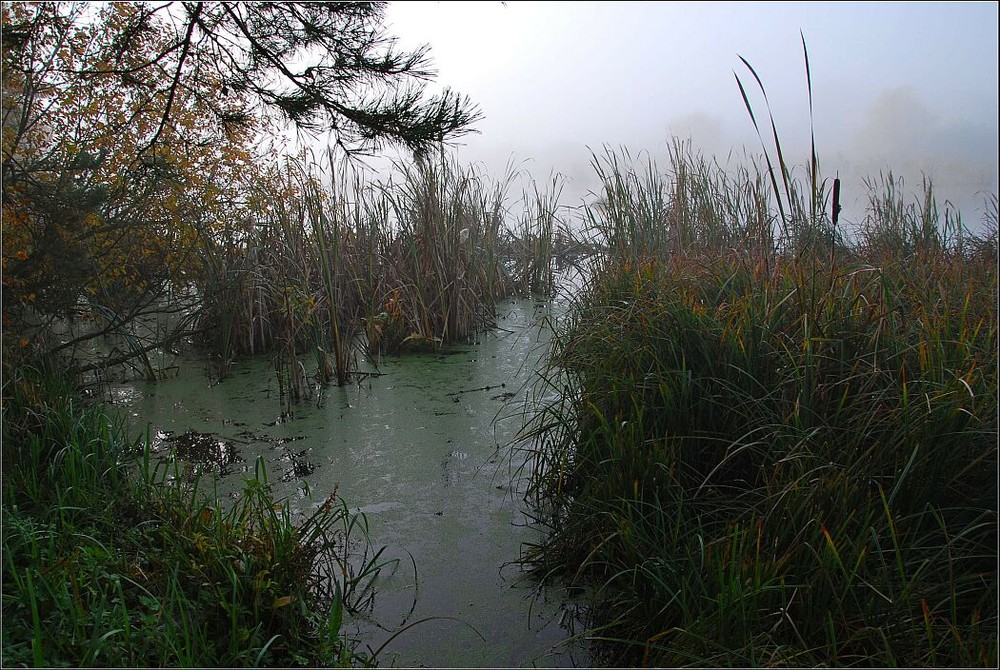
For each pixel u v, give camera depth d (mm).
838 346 3119
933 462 2611
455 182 7062
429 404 5090
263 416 4883
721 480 3131
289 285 5859
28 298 4562
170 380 5664
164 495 3348
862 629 2217
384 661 2516
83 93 4938
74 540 2887
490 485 3840
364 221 7074
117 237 5312
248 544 2791
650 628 2529
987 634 2219
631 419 3264
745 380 3230
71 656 2244
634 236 7199
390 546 3270
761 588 2342
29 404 3961
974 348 3061
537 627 2682
